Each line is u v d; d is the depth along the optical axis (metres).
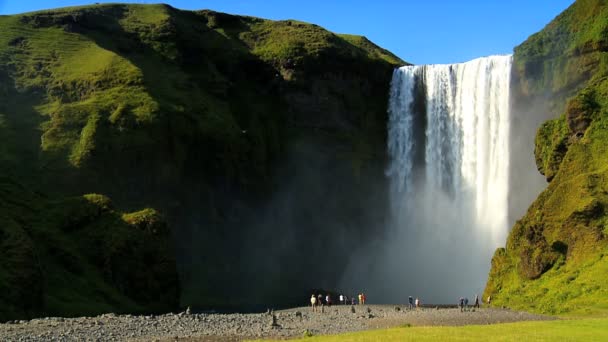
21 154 82.88
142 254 69.00
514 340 32.28
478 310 62.59
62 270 62.09
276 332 43.97
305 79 119.50
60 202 70.50
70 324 44.44
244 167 102.81
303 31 131.38
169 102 98.50
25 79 99.25
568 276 62.75
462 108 116.56
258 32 134.25
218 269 91.38
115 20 121.81
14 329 40.72
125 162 86.56
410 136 122.12
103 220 70.44
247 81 121.62
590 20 94.88
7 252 53.50
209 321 51.53
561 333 34.97
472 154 113.69
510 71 109.00
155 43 116.38
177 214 89.31
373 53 158.12
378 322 52.25
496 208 108.31
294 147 114.19
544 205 70.88
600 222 64.50
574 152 73.62
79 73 100.88
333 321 53.69
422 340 32.91
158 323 47.66
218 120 101.50
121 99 94.38
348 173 114.25
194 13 135.25
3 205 65.38
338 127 118.50
